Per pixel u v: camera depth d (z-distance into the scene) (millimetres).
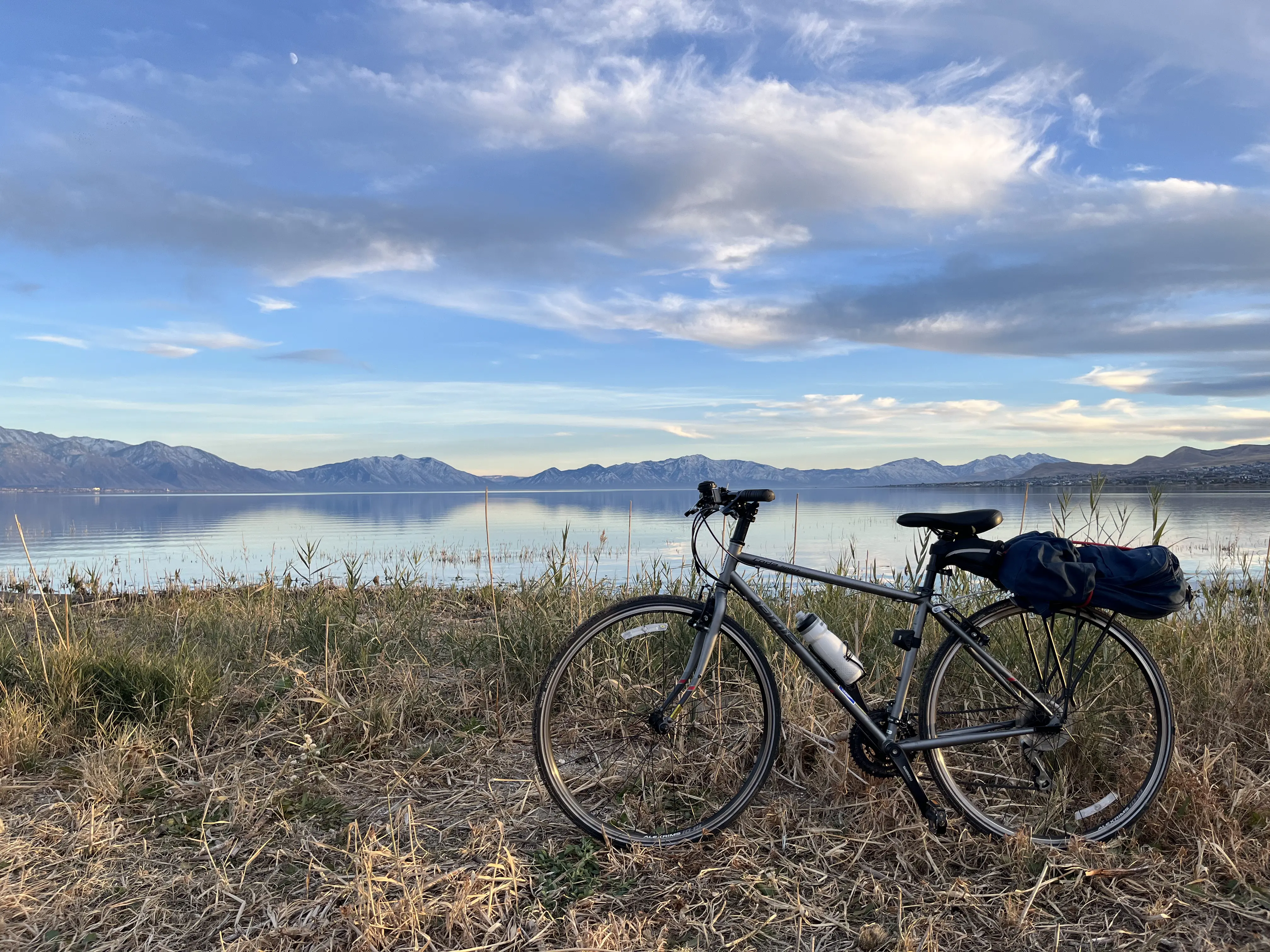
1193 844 2602
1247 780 2873
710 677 3389
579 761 3408
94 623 6094
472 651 4922
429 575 11875
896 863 2584
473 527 34906
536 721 2764
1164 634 4227
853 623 4473
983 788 2947
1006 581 2695
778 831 2801
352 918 2264
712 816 2828
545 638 4621
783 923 2270
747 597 2881
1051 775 2977
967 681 3020
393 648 5062
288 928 2236
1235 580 6145
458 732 3812
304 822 2949
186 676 4070
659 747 3318
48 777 3354
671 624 3154
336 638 4953
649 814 2904
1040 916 2266
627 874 2545
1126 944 2127
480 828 2795
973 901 2318
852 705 2803
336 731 3762
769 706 2877
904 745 2766
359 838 2746
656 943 2162
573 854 2664
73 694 3883
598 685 3869
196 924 2301
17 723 3555
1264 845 2537
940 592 2902
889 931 2211
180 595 7914
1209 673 3758
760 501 2818
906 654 2881
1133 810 2768
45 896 2432
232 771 3371
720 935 2203
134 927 2287
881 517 35094
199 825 2912
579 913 2320
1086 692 3182
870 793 2922
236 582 9016
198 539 27578
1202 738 3283
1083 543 2797
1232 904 2270
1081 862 2504
